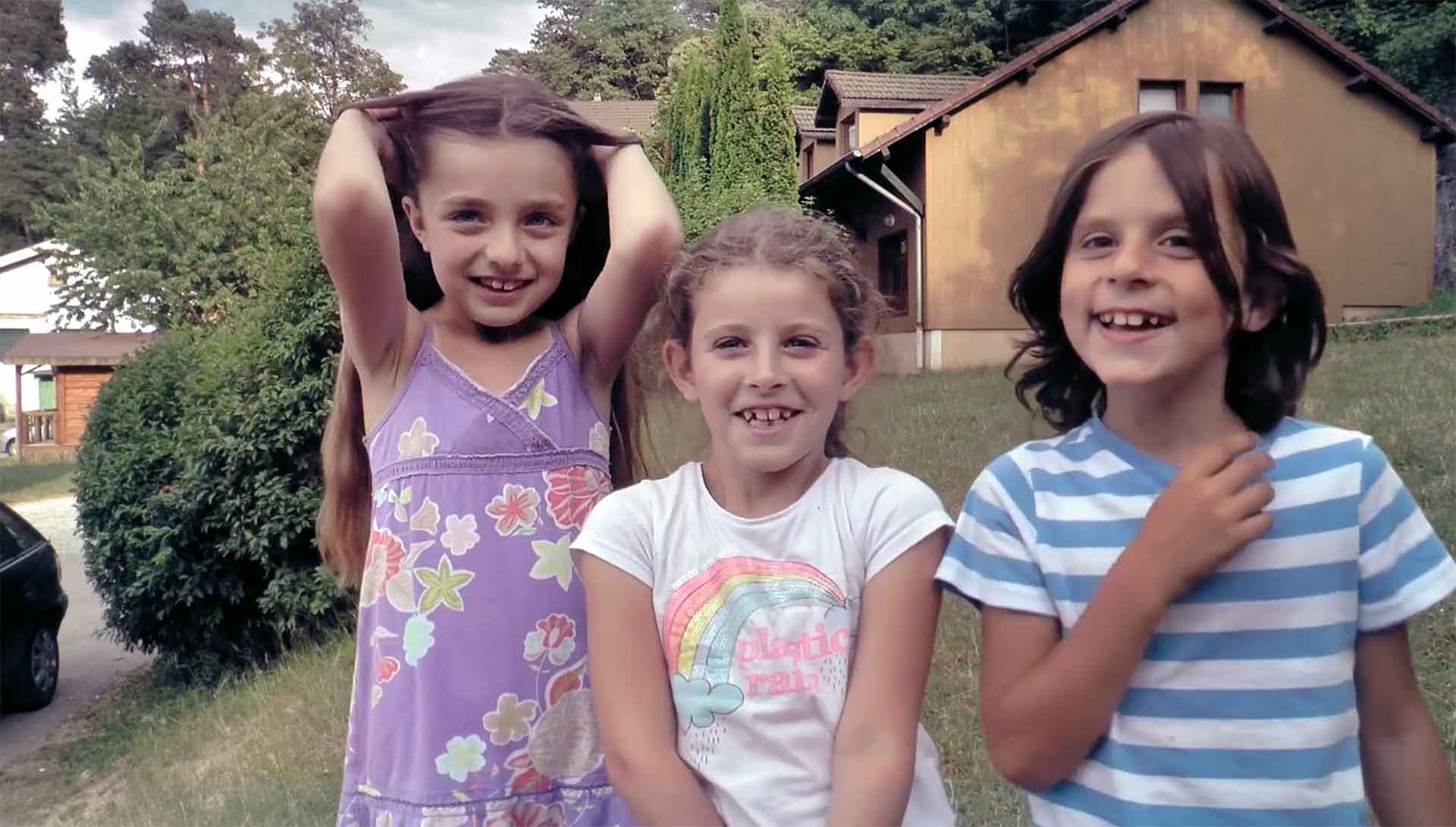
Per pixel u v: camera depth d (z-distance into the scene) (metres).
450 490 1.91
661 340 1.86
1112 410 1.57
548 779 1.87
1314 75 15.00
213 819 3.92
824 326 1.64
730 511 1.70
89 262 23.75
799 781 1.55
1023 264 1.67
